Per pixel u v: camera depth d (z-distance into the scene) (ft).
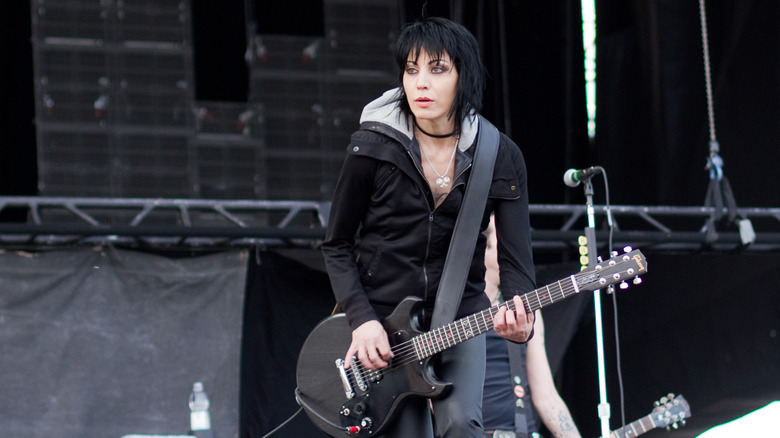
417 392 15.11
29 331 28.63
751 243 31.50
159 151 37.45
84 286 29.17
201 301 29.60
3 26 37.29
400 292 15.35
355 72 39.47
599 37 38.83
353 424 15.61
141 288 29.45
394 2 40.01
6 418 28.07
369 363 14.99
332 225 15.47
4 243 29.14
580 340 34.09
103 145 37.04
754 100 36.14
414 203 15.03
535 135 39.96
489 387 20.98
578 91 39.81
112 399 28.63
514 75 40.04
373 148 14.90
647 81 37.96
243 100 38.52
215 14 38.99
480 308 15.51
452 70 14.74
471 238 15.14
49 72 37.04
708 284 33.35
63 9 37.35
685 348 33.40
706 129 36.96
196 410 27.68
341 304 15.30
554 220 39.86
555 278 31.32
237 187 37.91
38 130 36.68
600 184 38.63
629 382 33.76
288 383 29.99
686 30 37.47
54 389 28.43
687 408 24.57
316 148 38.81
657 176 37.76
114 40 37.65
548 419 21.95
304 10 39.50
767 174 35.60
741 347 32.81
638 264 14.80
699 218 36.86
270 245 30.50
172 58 37.96
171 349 29.19
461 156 15.15
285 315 30.27
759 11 36.29
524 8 40.14
